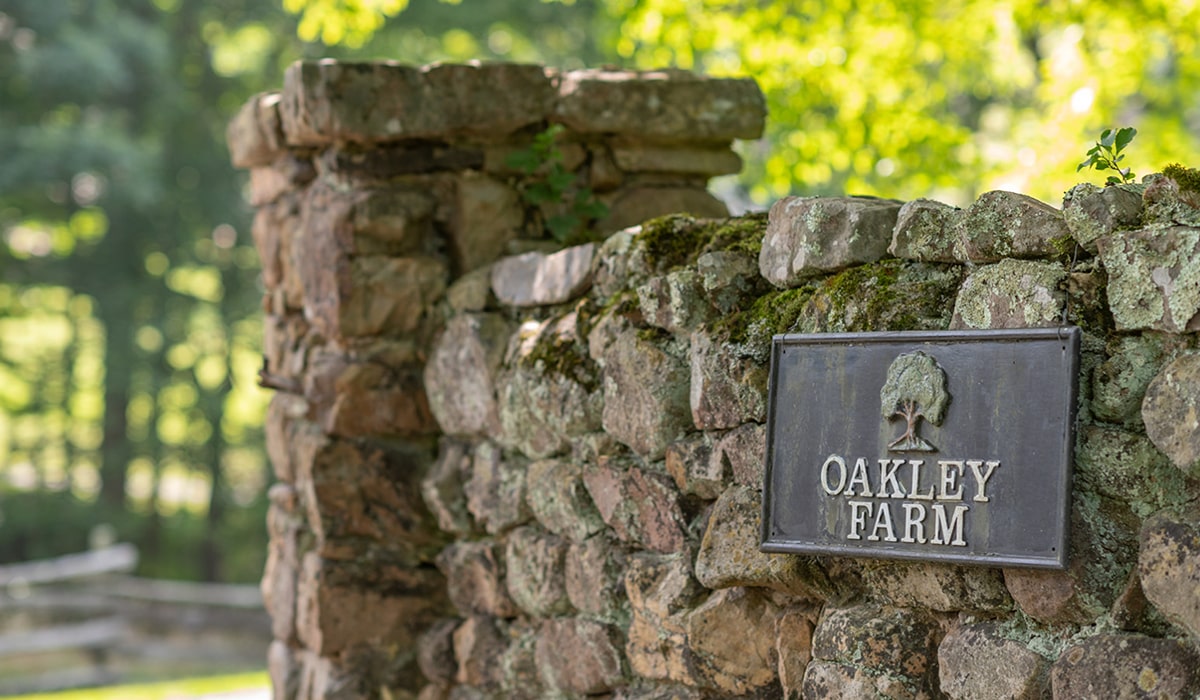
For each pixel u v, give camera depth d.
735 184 13.96
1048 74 9.59
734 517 3.43
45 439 25.42
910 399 2.96
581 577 4.07
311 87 4.72
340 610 4.86
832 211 3.27
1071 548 2.73
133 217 22.59
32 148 20.61
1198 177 2.62
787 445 3.21
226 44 22.58
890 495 3.00
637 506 3.82
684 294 3.65
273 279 5.48
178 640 12.19
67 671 11.88
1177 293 2.59
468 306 4.77
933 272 3.10
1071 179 9.26
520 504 4.39
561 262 4.29
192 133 23.02
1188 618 2.53
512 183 4.96
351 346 4.91
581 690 4.12
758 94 5.00
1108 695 2.64
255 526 25.12
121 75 21.55
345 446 4.89
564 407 4.08
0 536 23.89
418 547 4.95
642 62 10.00
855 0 9.33
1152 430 2.60
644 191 5.10
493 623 4.64
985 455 2.85
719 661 3.54
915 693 3.04
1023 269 2.86
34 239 24.91
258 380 5.30
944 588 2.97
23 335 26.89
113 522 24.17
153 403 24.48
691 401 3.59
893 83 9.72
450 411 4.78
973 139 10.69
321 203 4.94
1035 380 2.79
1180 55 10.41
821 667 3.19
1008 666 2.83
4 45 21.42
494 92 4.79
